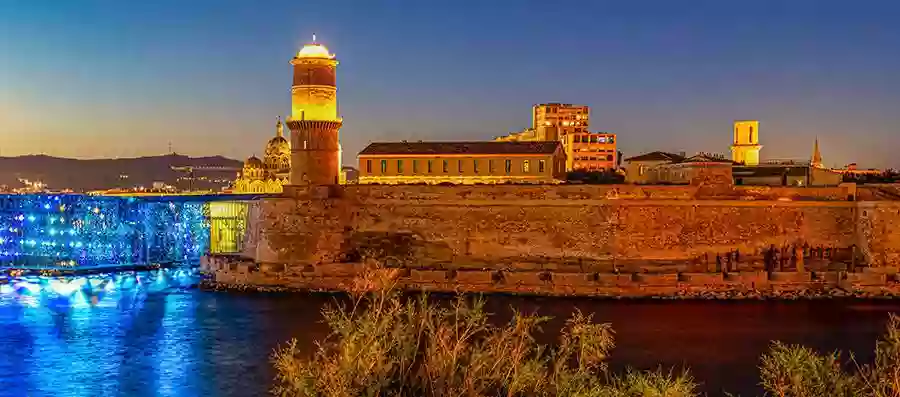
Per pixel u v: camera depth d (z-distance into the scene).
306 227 90.88
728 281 79.50
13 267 106.75
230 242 124.31
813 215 86.38
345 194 91.94
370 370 23.64
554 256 87.56
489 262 88.25
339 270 85.50
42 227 117.75
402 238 90.12
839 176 107.75
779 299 77.50
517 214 88.50
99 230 118.19
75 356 59.84
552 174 109.50
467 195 89.44
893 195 86.31
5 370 56.31
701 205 86.62
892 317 30.42
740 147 146.12
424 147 113.19
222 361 58.16
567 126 171.62
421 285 82.88
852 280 78.81
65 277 99.38
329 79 96.00
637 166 128.50
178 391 51.69
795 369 29.50
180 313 74.44
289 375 26.05
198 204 125.19
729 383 51.62
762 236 86.19
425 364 24.06
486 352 25.08
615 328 66.00
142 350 61.34
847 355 57.34
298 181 95.94
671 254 86.19
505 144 113.31
